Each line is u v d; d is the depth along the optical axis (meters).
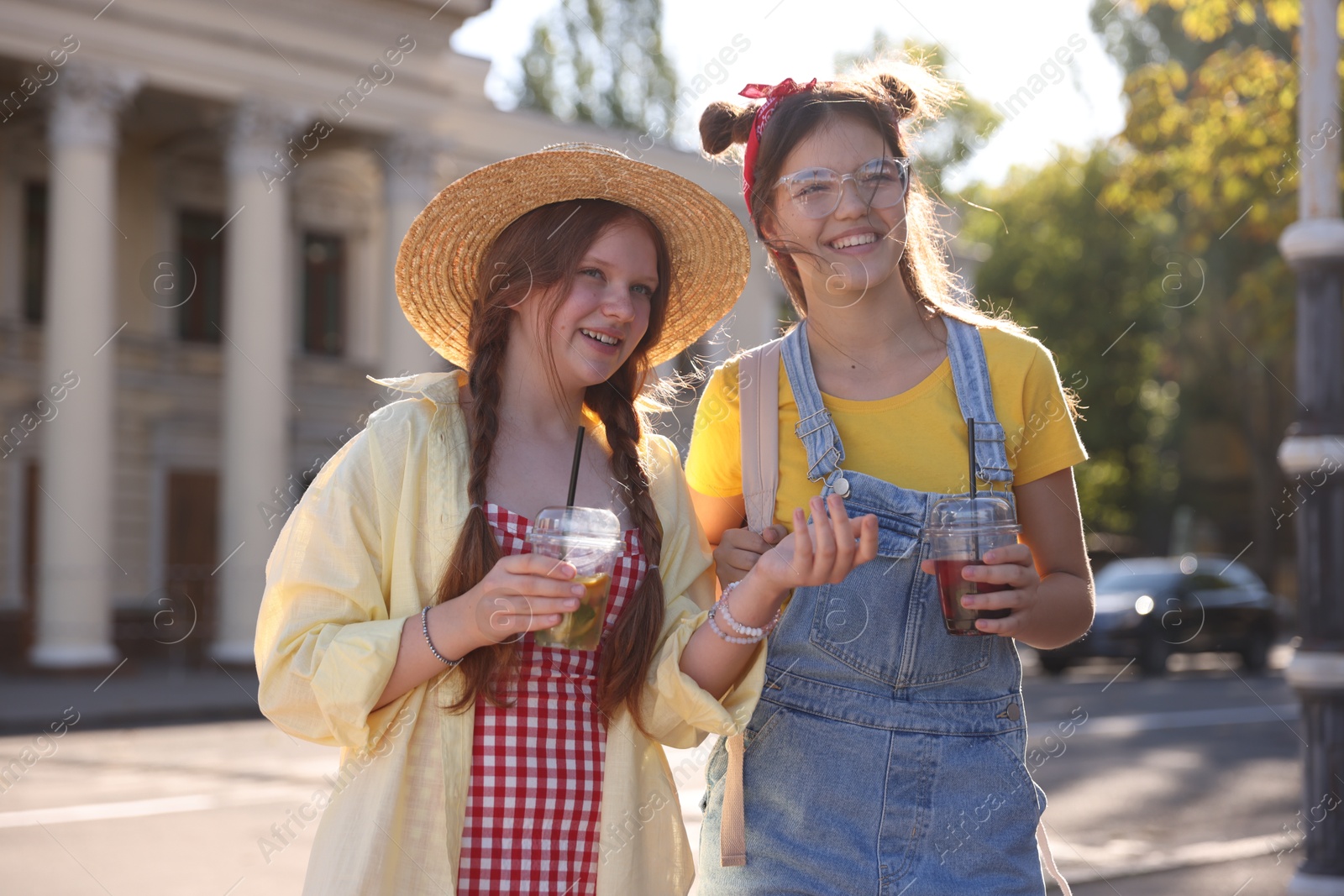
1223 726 11.33
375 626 1.85
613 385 2.21
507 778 1.92
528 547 1.99
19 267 17.88
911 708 2.07
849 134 2.09
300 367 19.75
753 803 2.12
